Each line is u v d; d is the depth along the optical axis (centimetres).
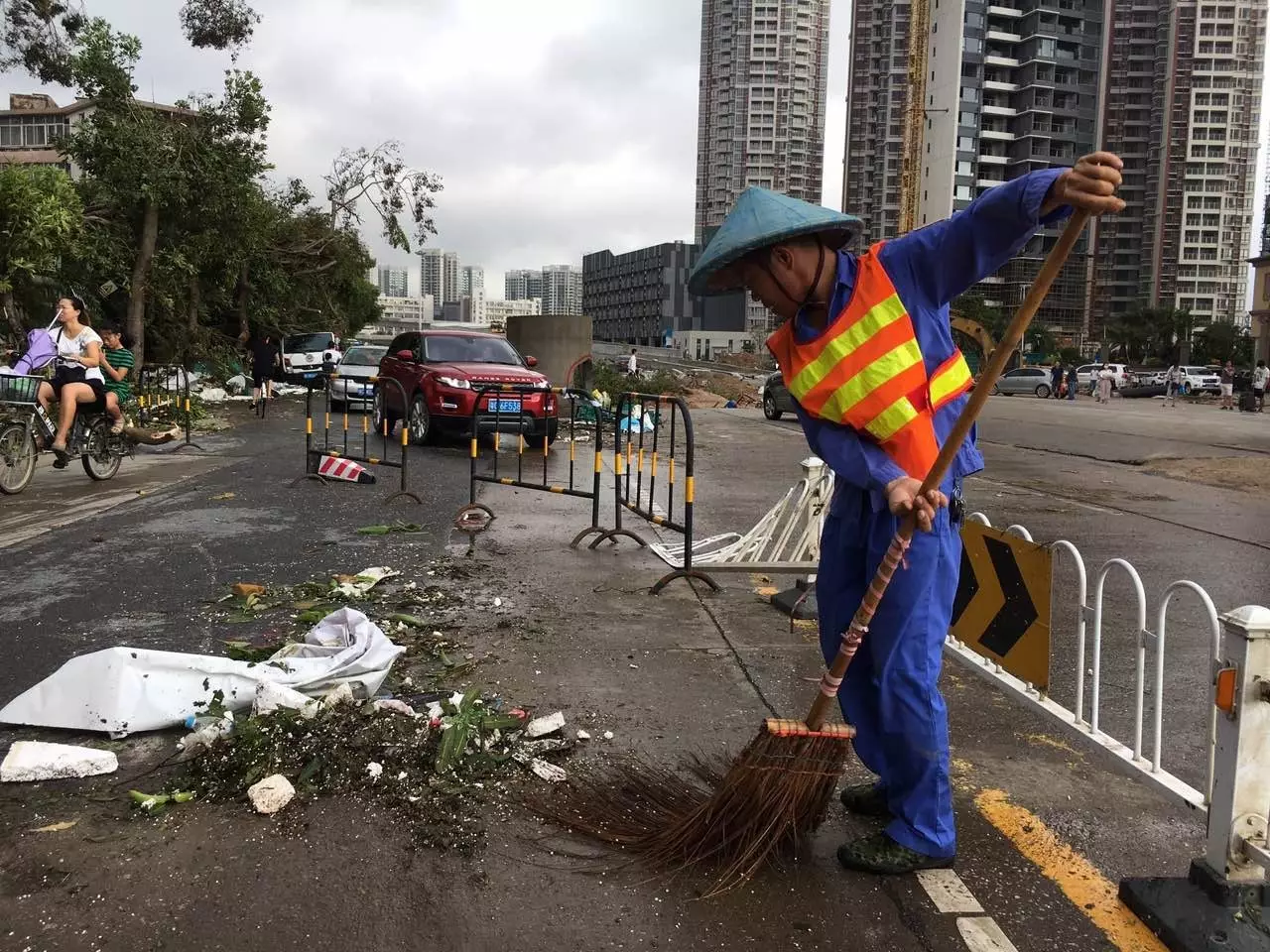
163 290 2123
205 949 233
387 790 310
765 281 259
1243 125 11194
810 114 13138
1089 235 11081
